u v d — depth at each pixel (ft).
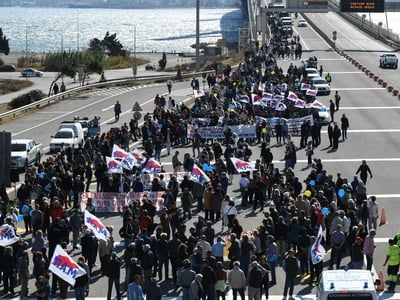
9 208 138.10
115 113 266.98
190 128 218.79
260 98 238.27
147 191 157.07
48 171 157.48
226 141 201.67
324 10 527.40
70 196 155.84
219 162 165.78
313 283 114.32
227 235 127.65
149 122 214.07
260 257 112.16
